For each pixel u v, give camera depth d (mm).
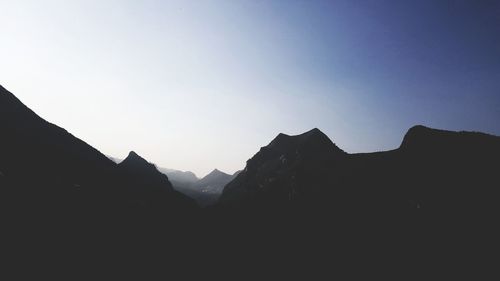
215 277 28062
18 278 14609
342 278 31219
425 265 30297
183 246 33094
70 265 18125
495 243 29891
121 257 22969
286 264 35312
